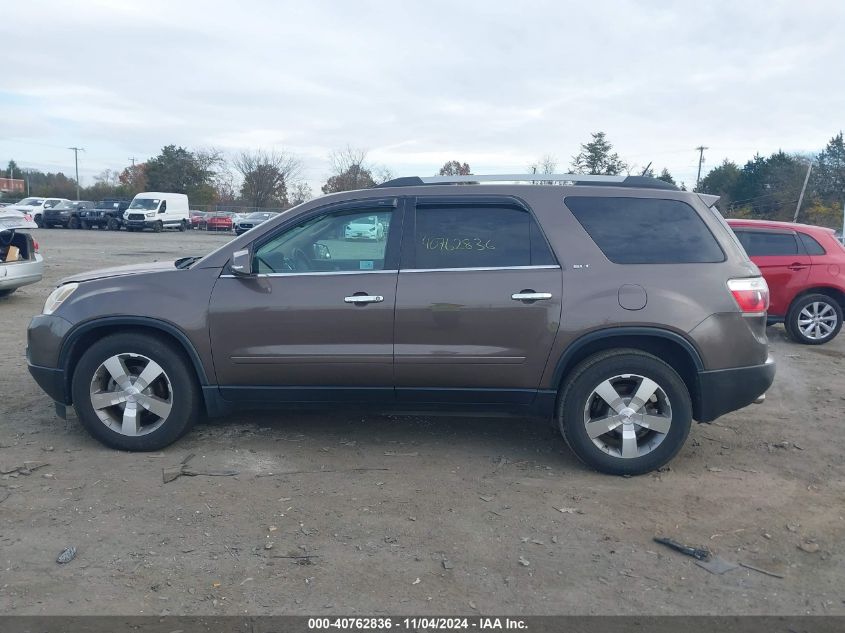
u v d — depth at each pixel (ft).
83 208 145.28
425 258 15.65
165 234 132.77
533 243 15.60
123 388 16.19
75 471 15.26
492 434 18.12
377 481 15.05
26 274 37.91
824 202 182.60
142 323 15.85
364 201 16.08
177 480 14.92
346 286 15.56
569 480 15.28
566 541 12.62
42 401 20.18
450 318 15.30
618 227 15.70
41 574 11.31
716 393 15.28
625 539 12.73
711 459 16.70
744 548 12.49
